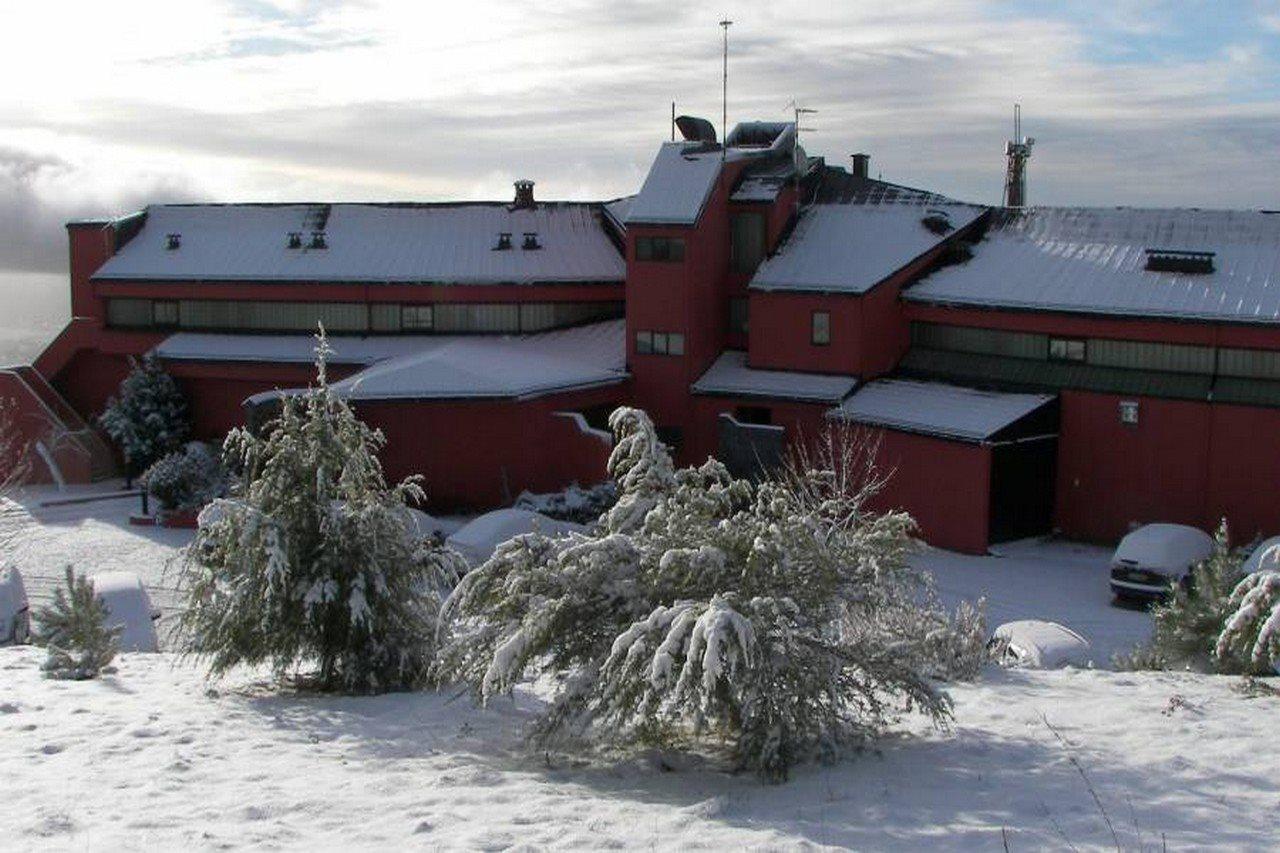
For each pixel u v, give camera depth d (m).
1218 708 12.63
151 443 45.19
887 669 11.02
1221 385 32.12
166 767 10.68
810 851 8.18
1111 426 33.62
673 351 40.81
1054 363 35.19
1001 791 9.67
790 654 10.48
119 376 49.44
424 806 9.38
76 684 15.42
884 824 8.88
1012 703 13.04
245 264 46.94
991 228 39.81
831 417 36.62
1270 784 9.81
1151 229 36.34
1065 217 38.50
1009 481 33.53
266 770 10.70
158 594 30.95
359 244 47.12
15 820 8.91
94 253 49.19
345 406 16.55
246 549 15.45
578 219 48.31
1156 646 17.95
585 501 36.31
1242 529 31.72
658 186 41.66
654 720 10.95
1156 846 8.37
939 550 33.41
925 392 36.31
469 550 30.67
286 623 15.48
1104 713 12.39
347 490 16.02
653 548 11.40
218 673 15.82
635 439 12.52
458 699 14.10
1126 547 28.62
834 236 41.00
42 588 31.69
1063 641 20.38
